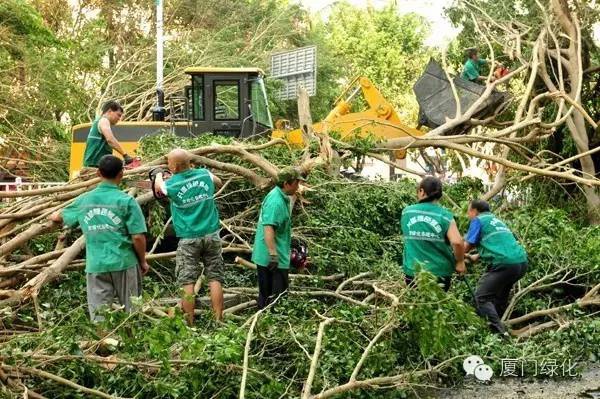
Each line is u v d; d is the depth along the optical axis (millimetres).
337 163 10289
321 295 8008
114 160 6605
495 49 15203
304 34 31828
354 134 11414
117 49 24922
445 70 13438
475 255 8203
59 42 19188
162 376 5516
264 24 28250
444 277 7191
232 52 25094
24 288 6953
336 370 5906
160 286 8461
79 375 5379
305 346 6004
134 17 26688
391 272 8273
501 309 8406
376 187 10211
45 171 18281
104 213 6484
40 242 8492
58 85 19047
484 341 7035
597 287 8266
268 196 7285
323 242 8938
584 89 14461
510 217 10336
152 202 8422
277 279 7324
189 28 28016
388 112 12797
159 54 18641
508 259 7547
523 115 14016
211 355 5590
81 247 7434
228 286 8625
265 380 5652
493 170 15242
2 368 5121
